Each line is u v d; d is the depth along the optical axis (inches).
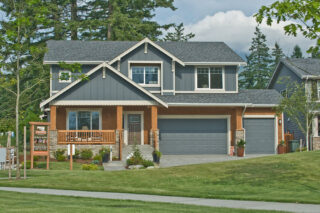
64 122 1091.3
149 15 1876.2
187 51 1251.2
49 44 1247.5
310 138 1197.1
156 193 524.7
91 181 629.0
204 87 1191.6
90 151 978.7
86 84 1013.8
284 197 493.4
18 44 641.6
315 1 401.7
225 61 1179.3
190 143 1137.4
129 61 1144.8
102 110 1104.2
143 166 852.0
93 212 373.1
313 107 1050.7
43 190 549.3
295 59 1440.7
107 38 1721.2
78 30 1620.3
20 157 1018.1
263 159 796.0
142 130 1127.0
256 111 1155.9
